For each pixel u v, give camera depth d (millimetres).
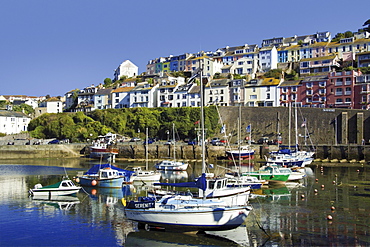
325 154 68250
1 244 21656
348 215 27266
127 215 25016
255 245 21125
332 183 42562
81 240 22328
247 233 23266
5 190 38969
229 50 137250
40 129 99688
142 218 24234
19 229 24531
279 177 42969
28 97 167750
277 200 32906
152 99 104125
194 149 74125
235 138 83062
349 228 24000
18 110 132500
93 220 26703
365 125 71500
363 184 41562
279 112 80438
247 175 43562
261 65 117125
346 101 81188
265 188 39531
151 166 63812
